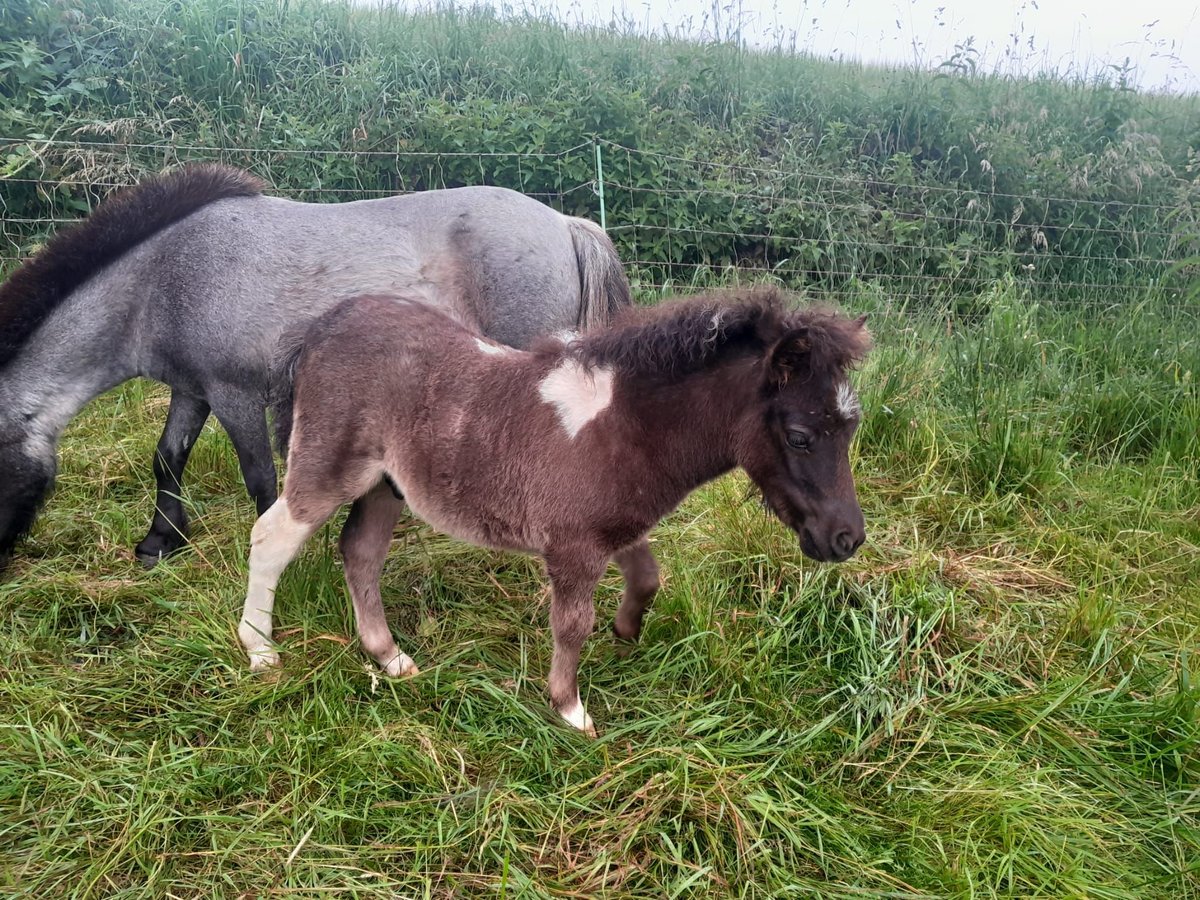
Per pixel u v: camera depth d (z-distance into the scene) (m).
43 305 2.98
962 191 6.54
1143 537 3.59
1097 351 5.12
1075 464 4.22
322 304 3.19
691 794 2.19
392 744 2.34
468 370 2.56
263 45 6.35
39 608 2.96
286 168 5.65
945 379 4.54
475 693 2.62
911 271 6.21
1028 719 2.52
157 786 2.21
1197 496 3.91
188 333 3.08
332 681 2.57
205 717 2.47
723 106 7.31
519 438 2.45
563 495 2.40
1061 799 2.26
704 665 2.70
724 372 2.37
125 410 4.29
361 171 5.73
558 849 2.10
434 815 2.19
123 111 5.75
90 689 2.55
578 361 2.48
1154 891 2.07
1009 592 3.17
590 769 2.34
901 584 2.97
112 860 2.02
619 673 2.77
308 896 1.96
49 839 2.05
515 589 3.15
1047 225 6.65
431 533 3.48
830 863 2.11
